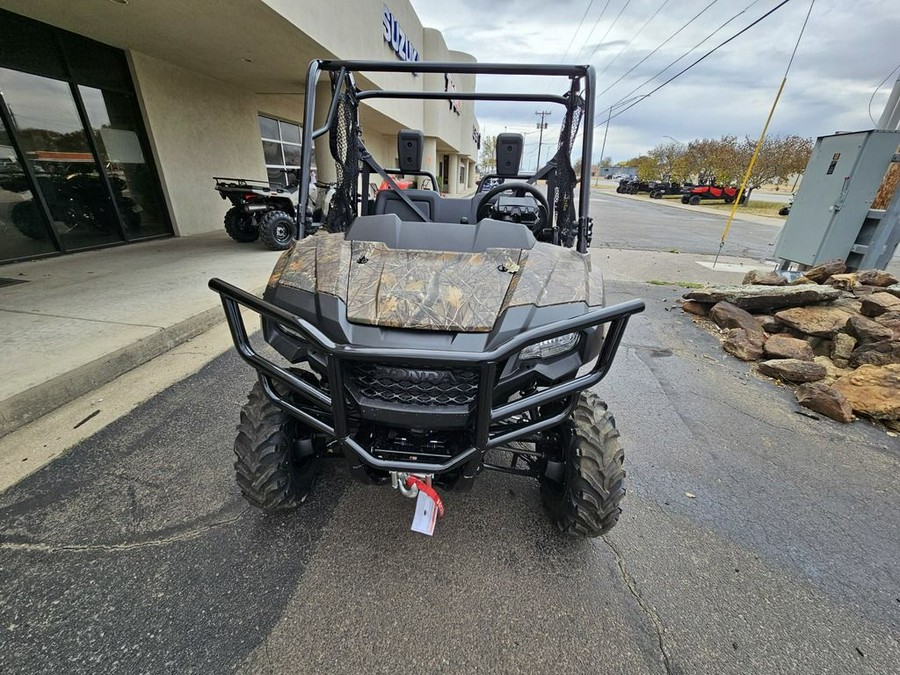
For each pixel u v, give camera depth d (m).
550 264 1.69
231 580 1.62
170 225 7.93
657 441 2.63
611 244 10.47
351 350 1.26
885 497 2.21
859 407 2.94
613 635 1.48
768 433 2.75
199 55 6.93
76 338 3.24
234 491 2.05
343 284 1.55
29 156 5.55
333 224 2.50
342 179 2.54
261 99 9.88
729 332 4.27
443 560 1.75
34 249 5.74
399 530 1.88
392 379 1.40
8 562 1.65
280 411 1.75
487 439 1.37
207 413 2.66
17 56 5.32
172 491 2.03
